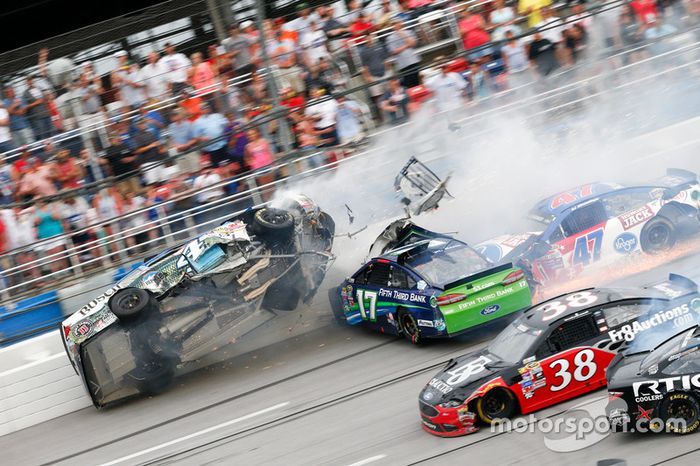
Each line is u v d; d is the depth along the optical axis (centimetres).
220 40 5300
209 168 5228
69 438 4222
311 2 5472
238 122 5241
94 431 4225
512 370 3102
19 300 5031
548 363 3117
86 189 5034
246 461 3372
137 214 5141
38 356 4728
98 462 3791
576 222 4478
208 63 5281
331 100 5384
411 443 3127
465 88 5591
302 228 4794
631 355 2928
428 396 3173
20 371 4609
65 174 5156
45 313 5019
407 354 4166
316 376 4212
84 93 5175
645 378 2719
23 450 4241
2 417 4575
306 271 4719
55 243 5106
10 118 5122
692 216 4525
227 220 4856
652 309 3198
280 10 5397
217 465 3406
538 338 3145
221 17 5303
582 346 3148
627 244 4478
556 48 5672
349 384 3962
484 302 4028
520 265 4375
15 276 5078
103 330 4378
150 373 4494
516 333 3278
